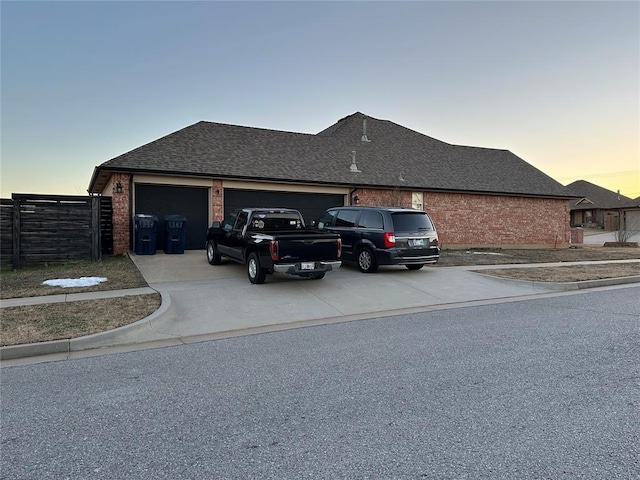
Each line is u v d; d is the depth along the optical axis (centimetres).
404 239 1076
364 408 344
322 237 914
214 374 434
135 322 620
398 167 1966
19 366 471
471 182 2038
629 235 2800
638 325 636
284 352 513
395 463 257
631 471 245
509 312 745
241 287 908
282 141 1864
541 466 251
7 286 869
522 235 2142
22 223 1124
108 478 243
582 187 5444
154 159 1418
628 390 379
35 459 266
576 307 786
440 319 693
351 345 540
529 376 417
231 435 298
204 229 1485
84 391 390
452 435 294
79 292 819
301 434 298
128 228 1355
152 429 309
